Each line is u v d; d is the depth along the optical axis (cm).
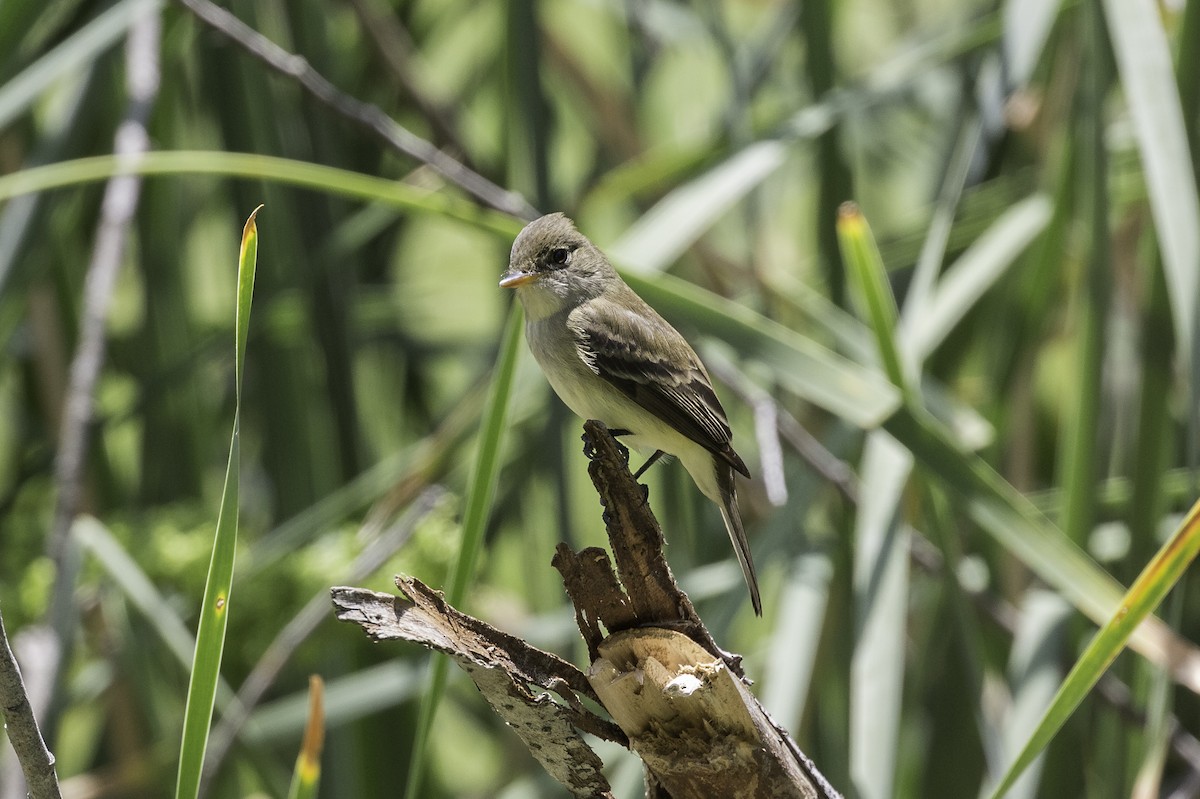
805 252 1363
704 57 1359
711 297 823
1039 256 1012
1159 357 938
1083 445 911
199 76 1182
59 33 971
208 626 492
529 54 994
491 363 1238
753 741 512
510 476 1214
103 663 1073
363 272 1323
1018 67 915
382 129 948
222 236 1298
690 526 1191
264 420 1134
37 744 479
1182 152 761
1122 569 978
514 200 983
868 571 840
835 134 1047
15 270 900
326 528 1036
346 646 1061
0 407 1276
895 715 793
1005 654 1077
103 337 966
